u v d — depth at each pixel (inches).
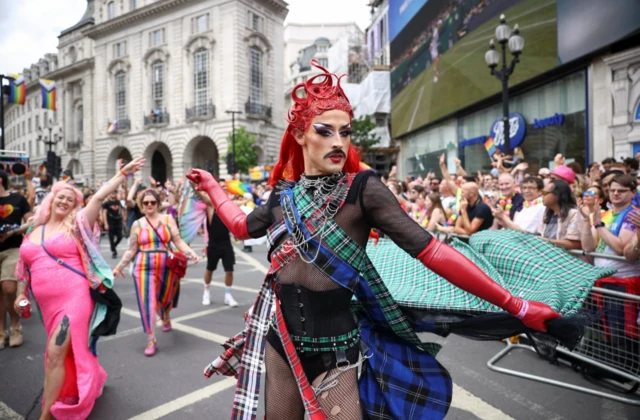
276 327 62.8
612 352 125.0
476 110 722.8
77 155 1969.7
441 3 783.1
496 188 302.0
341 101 59.1
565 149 514.3
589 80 467.5
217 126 1438.2
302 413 63.7
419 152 971.9
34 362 159.8
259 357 62.8
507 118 378.9
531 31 532.4
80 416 111.9
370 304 66.0
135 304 245.0
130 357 163.3
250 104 1451.8
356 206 58.0
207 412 121.6
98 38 1726.1
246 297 257.1
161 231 174.9
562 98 517.7
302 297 59.5
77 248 120.3
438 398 64.3
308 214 58.6
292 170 70.6
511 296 54.9
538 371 143.5
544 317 54.6
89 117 1883.6
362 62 1958.7
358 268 59.5
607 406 119.8
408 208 322.3
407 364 66.1
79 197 127.6
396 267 85.0
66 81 2014.0
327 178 60.0
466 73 697.6
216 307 234.5
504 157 344.8
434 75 821.9
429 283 76.5
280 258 60.2
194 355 164.9
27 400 129.2
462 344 172.9
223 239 235.8
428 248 54.6
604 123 453.4
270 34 1561.3
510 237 90.8
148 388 136.9
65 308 114.7
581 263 80.8
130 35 1635.1
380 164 1157.7
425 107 872.3
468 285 53.9
